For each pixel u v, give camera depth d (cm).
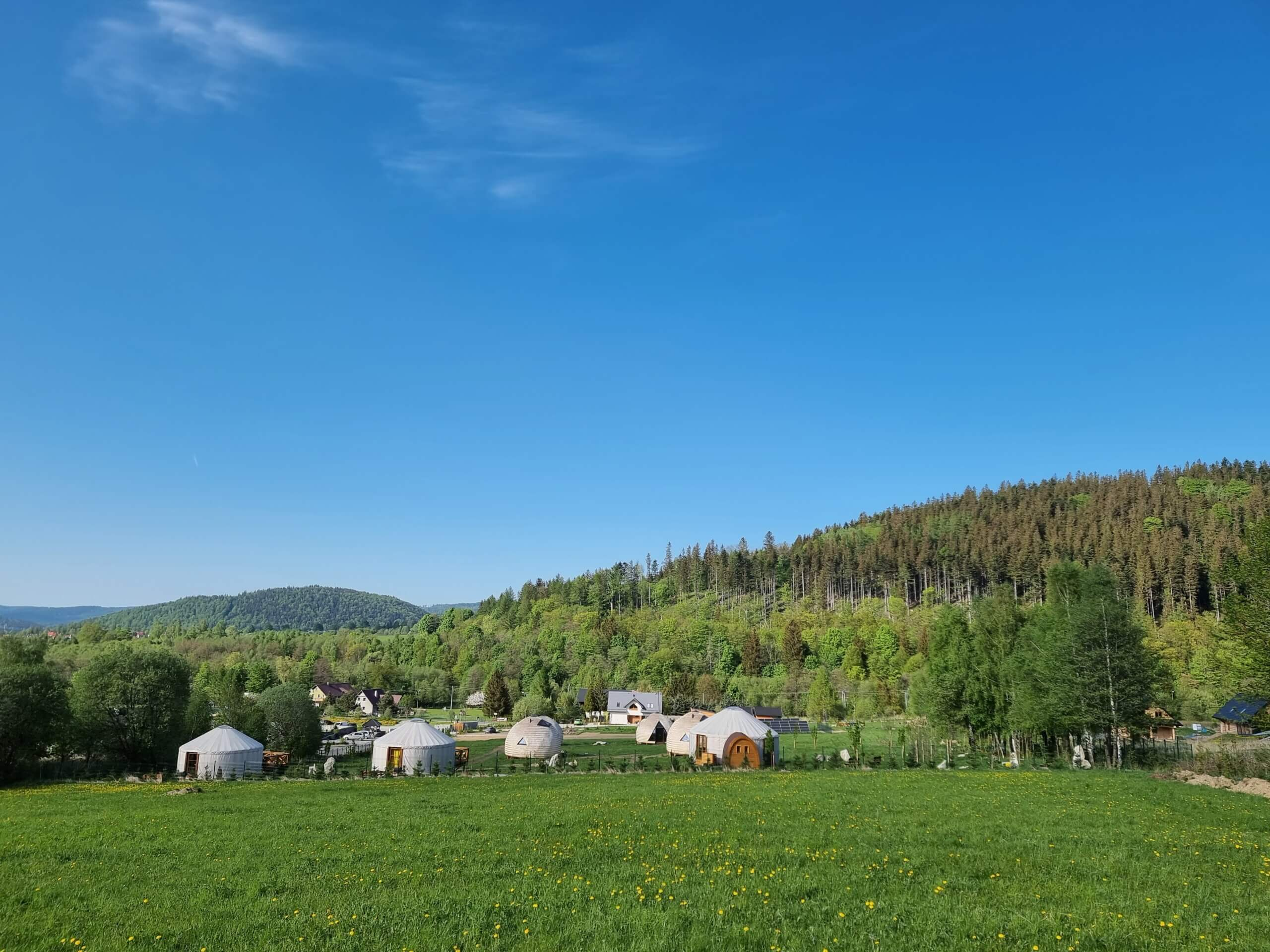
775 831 2625
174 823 3181
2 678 6644
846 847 2300
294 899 1783
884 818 2920
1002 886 1786
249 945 1424
